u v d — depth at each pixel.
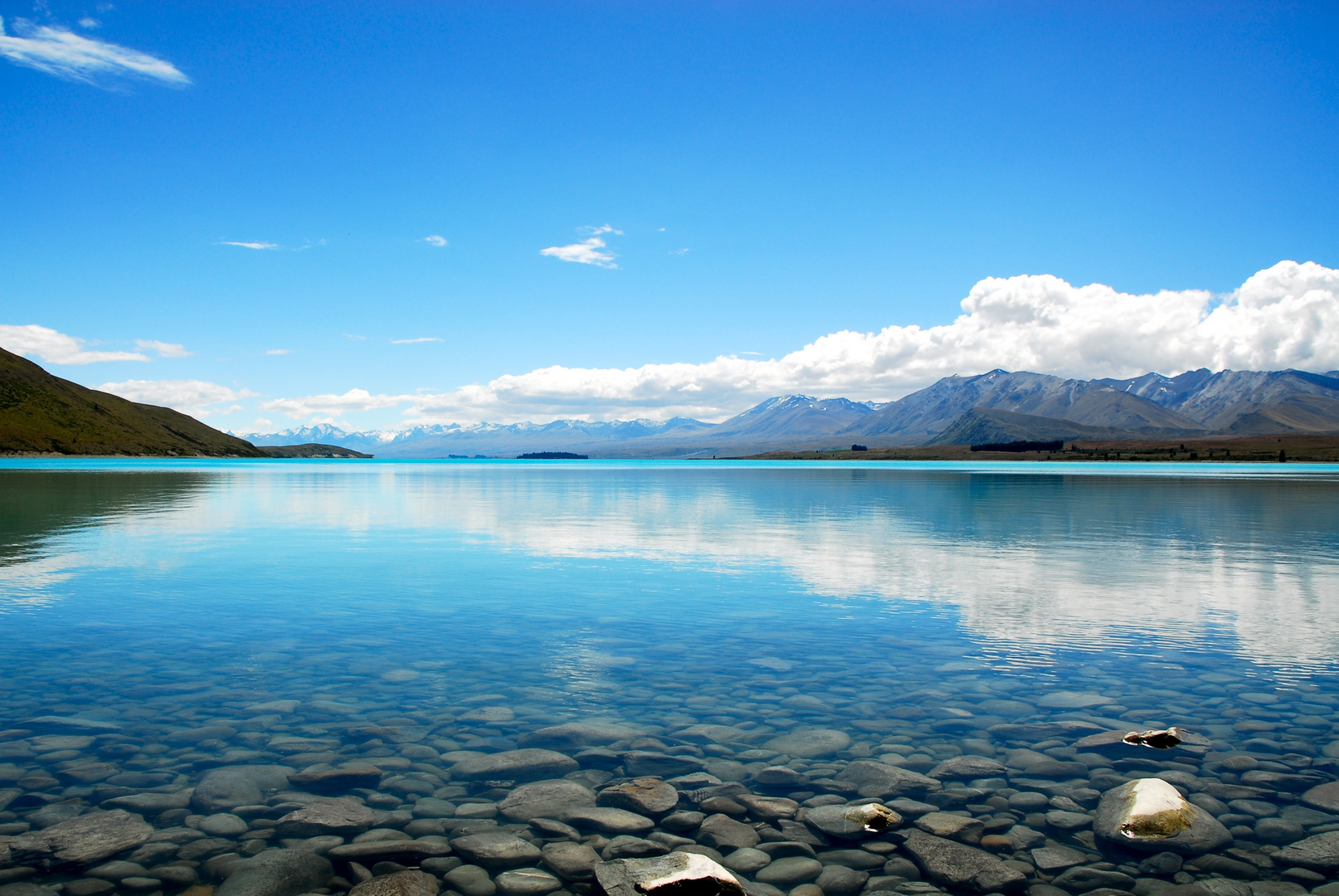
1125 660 11.87
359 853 6.39
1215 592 17.39
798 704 10.01
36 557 23.06
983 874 6.21
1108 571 20.33
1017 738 8.89
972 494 59.12
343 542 27.11
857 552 24.44
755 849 6.58
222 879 5.98
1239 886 6.02
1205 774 7.94
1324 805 7.29
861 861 6.44
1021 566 21.34
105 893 5.74
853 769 8.09
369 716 9.48
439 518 37.22
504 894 5.85
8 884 5.85
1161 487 69.88
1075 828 6.93
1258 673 11.18
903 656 12.11
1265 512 40.38
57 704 9.73
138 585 18.22
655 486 74.75
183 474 105.88
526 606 15.85
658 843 6.66
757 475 111.88
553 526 33.34
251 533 29.80
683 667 11.55
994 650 12.49
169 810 7.10
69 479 80.56
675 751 8.55
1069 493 60.09
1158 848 6.54
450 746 8.62
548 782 7.80
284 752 8.38
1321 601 16.34
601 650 12.50
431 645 12.70
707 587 18.06
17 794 7.33
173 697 10.07
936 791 7.65
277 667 11.45
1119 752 8.51
